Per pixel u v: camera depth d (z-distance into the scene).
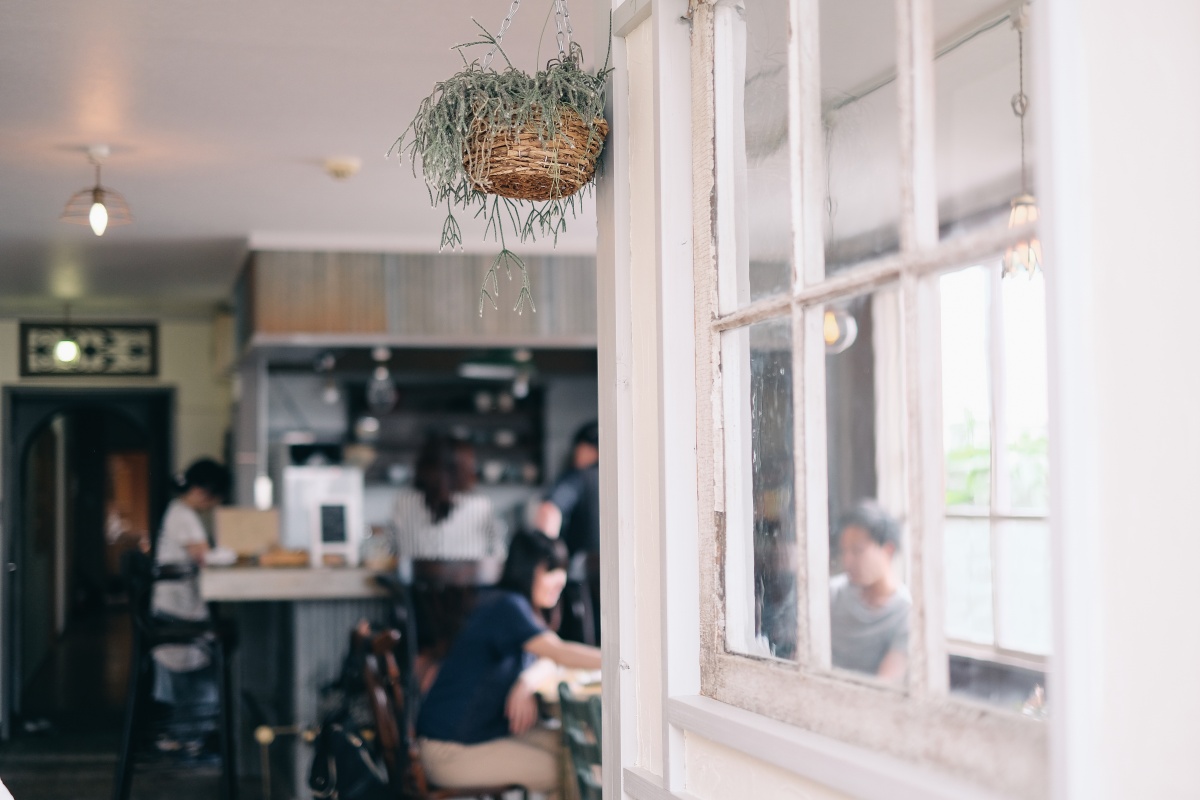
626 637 2.16
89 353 8.97
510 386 10.30
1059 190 1.15
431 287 6.49
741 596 1.86
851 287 1.58
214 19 3.39
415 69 3.81
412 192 5.39
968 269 1.37
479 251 6.55
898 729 1.45
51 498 10.56
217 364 8.88
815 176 1.67
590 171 2.09
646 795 2.03
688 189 2.03
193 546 6.91
